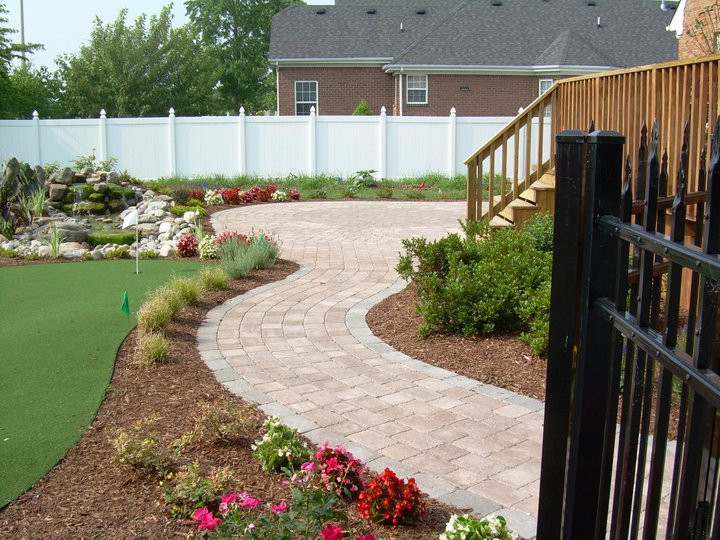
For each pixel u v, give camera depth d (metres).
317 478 3.31
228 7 50.19
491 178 9.17
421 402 4.56
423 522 3.11
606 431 1.92
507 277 5.97
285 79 27.86
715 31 9.60
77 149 21.31
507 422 4.23
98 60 34.88
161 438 3.87
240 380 4.98
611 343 1.98
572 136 1.98
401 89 26.81
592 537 2.07
